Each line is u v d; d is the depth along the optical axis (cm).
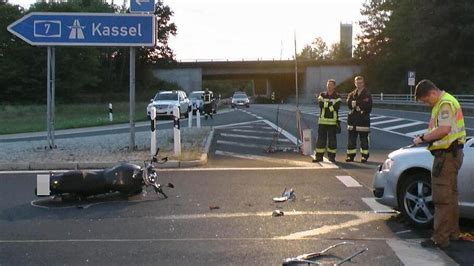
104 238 722
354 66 8975
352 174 1212
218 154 1573
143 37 1524
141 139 1891
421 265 605
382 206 896
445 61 5966
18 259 634
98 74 8125
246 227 771
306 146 1560
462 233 720
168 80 9212
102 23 1517
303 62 9081
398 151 798
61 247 682
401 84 7088
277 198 953
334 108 1393
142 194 998
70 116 4212
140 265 611
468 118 3183
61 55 7056
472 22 5488
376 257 631
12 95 7012
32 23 1512
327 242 694
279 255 641
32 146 1722
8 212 878
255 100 10288
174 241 705
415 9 6056
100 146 1684
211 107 3281
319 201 938
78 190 934
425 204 748
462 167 716
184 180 1147
